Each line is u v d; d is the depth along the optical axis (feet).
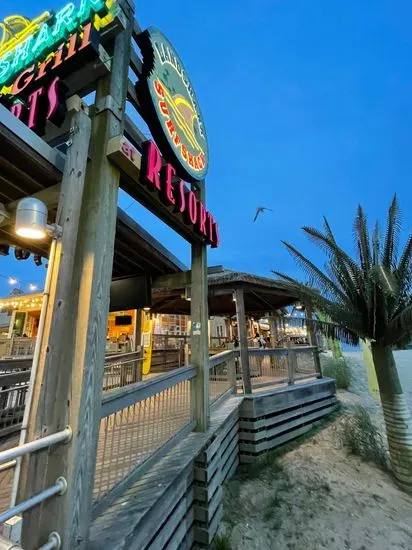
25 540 5.64
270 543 11.72
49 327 6.44
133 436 8.82
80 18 10.38
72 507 5.87
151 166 9.64
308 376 27.12
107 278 7.80
